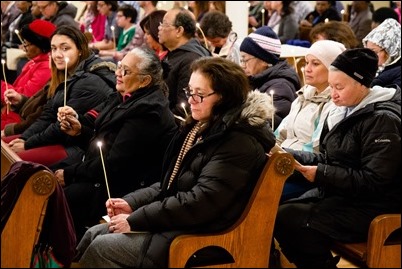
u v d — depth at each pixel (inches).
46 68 184.4
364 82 104.3
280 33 295.7
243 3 254.2
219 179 92.9
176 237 92.6
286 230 104.2
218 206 93.3
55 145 149.1
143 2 284.5
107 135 128.3
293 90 144.9
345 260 111.0
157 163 127.5
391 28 144.1
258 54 150.3
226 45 191.0
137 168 126.7
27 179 87.7
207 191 92.7
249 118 94.9
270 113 97.0
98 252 96.5
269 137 96.4
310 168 103.3
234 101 96.7
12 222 87.7
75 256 106.3
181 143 107.1
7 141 162.4
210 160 95.1
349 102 105.7
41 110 167.8
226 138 94.6
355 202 103.7
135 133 124.0
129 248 95.8
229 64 97.7
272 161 92.7
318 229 101.7
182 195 94.4
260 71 152.3
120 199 111.2
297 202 108.3
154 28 186.1
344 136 105.8
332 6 294.5
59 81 162.6
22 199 87.5
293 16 294.7
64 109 141.6
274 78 147.4
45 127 158.2
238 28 255.0
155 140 125.1
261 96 97.0
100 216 126.9
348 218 102.2
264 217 94.6
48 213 92.0
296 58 187.0
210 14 190.1
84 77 154.4
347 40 158.4
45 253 93.2
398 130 100.7
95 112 147.3
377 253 100.2
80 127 143.8
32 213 88.3
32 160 143.6
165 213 94.1
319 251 102.8
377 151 100.5
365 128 102.2
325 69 123.7
